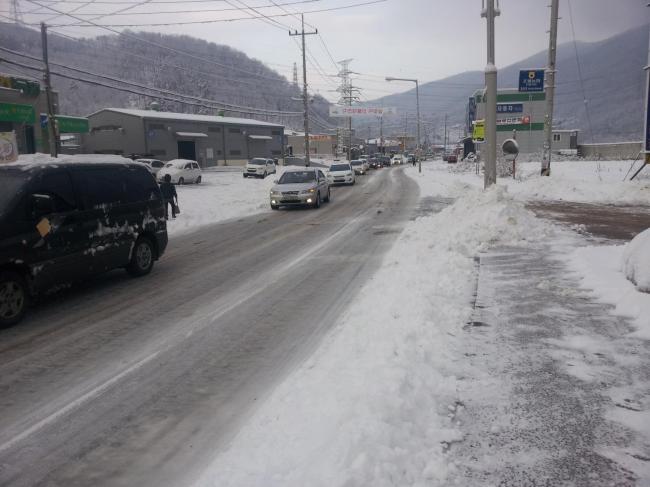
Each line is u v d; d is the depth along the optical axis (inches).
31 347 208.8
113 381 173.5
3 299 234.2
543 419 129.9
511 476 108.0
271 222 636.7
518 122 2219.5
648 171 1011.9
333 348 187.6
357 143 4896.7
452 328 197.0
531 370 158.1
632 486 103.2
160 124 2073.1
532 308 218.7
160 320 241.0
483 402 139.9
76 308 265.0
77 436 138.5
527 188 807.7
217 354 195.3
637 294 215.8
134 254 331.0
